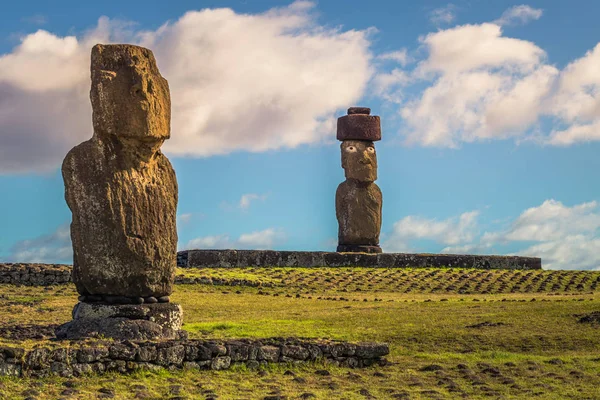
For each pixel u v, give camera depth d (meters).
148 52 16.56
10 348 12.91
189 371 14.20
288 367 15.09
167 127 16.64
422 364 16.28
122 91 16.00
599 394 14.03
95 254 15.95
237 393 13.20
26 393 12.16
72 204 16.06
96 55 16.09
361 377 14.93
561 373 15.62
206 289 28.56
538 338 18.91
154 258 16.30
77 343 13.91
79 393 12.44
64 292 27.20
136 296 16.23
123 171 16.14
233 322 21.45
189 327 20.25
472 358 16.95
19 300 25.61
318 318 22.28
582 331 19.55
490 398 13.73
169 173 16.84
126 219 16.03
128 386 13.04
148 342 14.19
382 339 19.06
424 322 21.14
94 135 16.11
